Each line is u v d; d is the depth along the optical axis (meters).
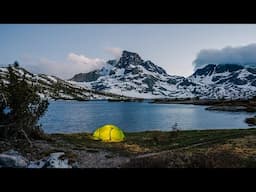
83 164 12.59
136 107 126.38
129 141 20.30
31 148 15.16
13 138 16.58
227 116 65.50
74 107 118.25
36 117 18.16
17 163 11.90
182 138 21.14
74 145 17.55
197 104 163.25
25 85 17.33
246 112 83.12
